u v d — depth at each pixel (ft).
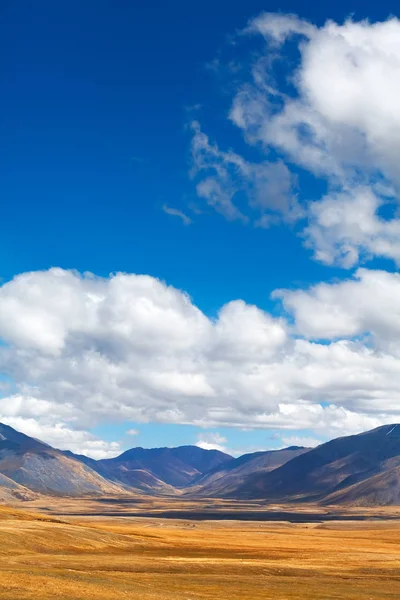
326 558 482.69
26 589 237.25
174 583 313.53
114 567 360.28
